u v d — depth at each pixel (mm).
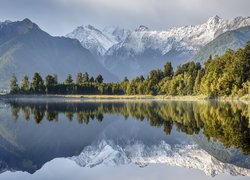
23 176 39844
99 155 51719
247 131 62531
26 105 177625
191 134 65812
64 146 59688
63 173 40969
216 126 71750
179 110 120000
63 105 174125
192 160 45625
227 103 146250
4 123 91000
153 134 69875
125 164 45062
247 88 159625
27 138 67562
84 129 79688
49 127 83312
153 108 138625
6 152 54344
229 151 48062
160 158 48062
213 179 36250
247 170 39250
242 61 165500
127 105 167500
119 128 80500
